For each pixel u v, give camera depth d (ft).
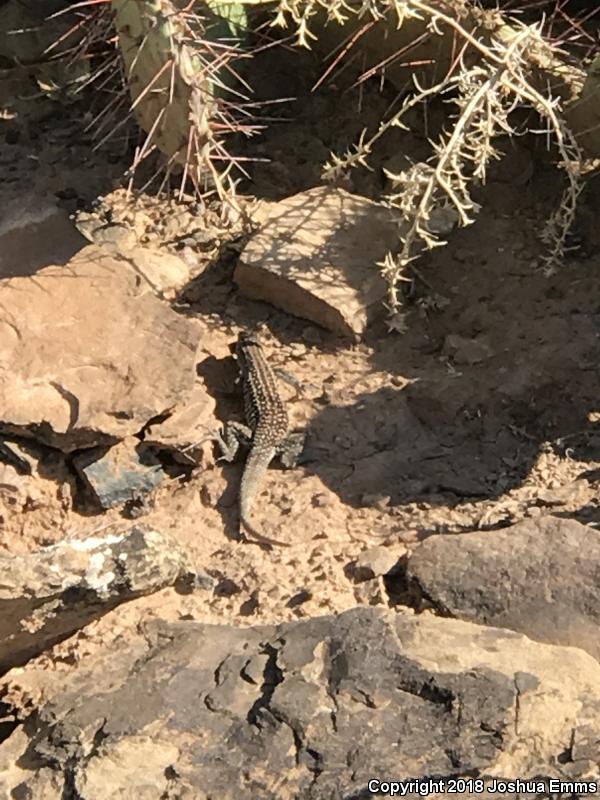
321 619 1.88
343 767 1.66
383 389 2.45
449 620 1.88
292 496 2.27
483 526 2.15
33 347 2.39
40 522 2.27
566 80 2.64
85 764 1.72
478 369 2.46
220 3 2.72
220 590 2.10
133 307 2.49
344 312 2.54
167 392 2.33
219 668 1.84
